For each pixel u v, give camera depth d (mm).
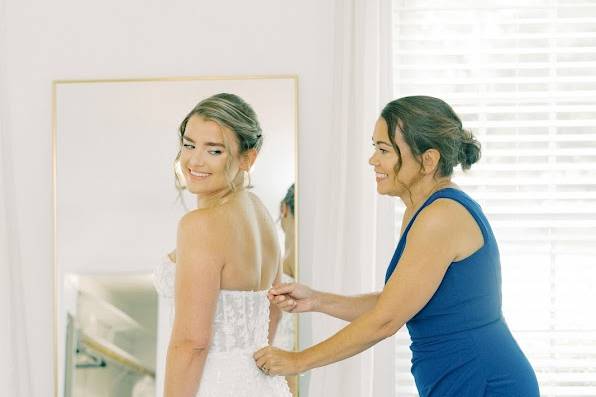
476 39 3209
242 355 2170
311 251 3229
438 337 2207
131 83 3213
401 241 2260
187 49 3266
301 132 3236
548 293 3219
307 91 3238
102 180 3215
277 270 2486
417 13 3254
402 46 3264
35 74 3285
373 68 3092
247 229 2248
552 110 3199
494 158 3250
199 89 3207
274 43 3244
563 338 3188
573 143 3260
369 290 3066
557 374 3207
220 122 2215
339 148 3115
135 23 3273
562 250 3207
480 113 3207
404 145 2225
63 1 3287
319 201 3125
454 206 2186
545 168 3193
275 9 3246
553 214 3221
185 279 2129
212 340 2162
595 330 3203
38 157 3287
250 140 2262
